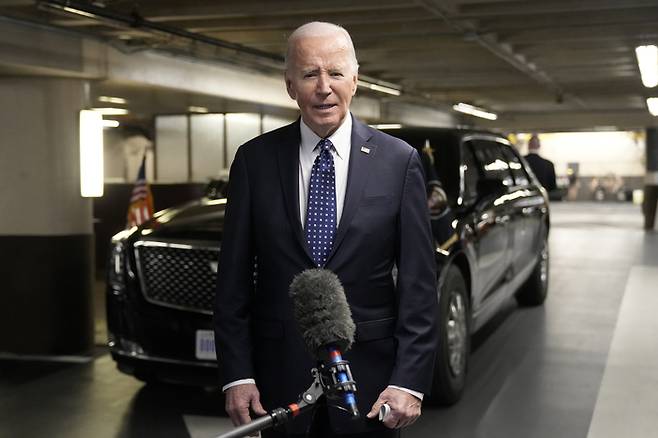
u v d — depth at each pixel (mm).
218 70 9391
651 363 6324
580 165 43344
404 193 2281
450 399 5180
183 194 12961
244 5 6465
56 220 6801
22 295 6836
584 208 34156
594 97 15391
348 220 2230
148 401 5441
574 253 14500
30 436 4727
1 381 6016
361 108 13680
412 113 15992
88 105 6980
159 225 5223
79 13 5840
